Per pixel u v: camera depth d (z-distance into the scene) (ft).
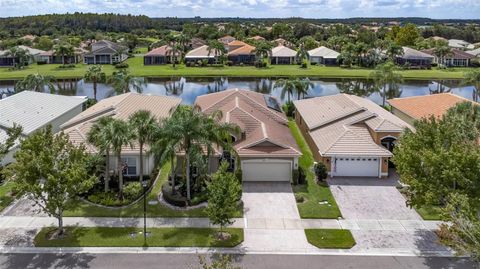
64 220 96.22
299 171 120.26
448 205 70.33
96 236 89.20
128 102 154.40
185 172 109.81
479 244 62.69
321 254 83.46
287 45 526.98
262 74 341.82
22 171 82.33
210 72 350.64
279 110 169.48
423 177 83.30
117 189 111.55
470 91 279.90
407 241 88.33
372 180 121.80
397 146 99.45
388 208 103.71
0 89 290.76
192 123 98.73
